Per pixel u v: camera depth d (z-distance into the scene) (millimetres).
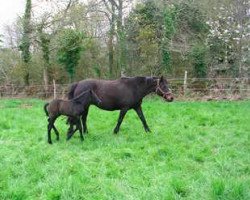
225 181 6602
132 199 6367
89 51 29219
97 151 9609
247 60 23750
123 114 11688
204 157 8891
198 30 27891
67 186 6883
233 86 22641
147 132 11727
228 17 24922
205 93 23078
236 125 12867
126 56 27172
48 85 27250
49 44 28047
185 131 11789
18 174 7926
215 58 25922
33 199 6555
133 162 8680
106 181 7320
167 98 11812
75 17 27641
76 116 10648
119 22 27250
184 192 6676
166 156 9070
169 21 26422
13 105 20781
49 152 9430
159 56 26703
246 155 9039
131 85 11680
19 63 29875
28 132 12273
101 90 11633
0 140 11172
